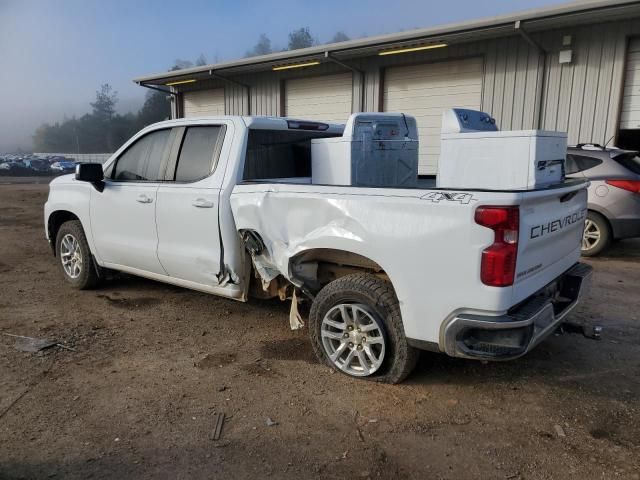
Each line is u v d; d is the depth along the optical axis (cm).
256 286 451
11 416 327
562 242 373
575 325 393
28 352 423
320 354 395
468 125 412
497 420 325
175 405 341
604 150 788
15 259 774
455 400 348
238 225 419
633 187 756
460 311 313
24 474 272
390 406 340
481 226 298
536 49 1048
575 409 338
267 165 464
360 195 348
